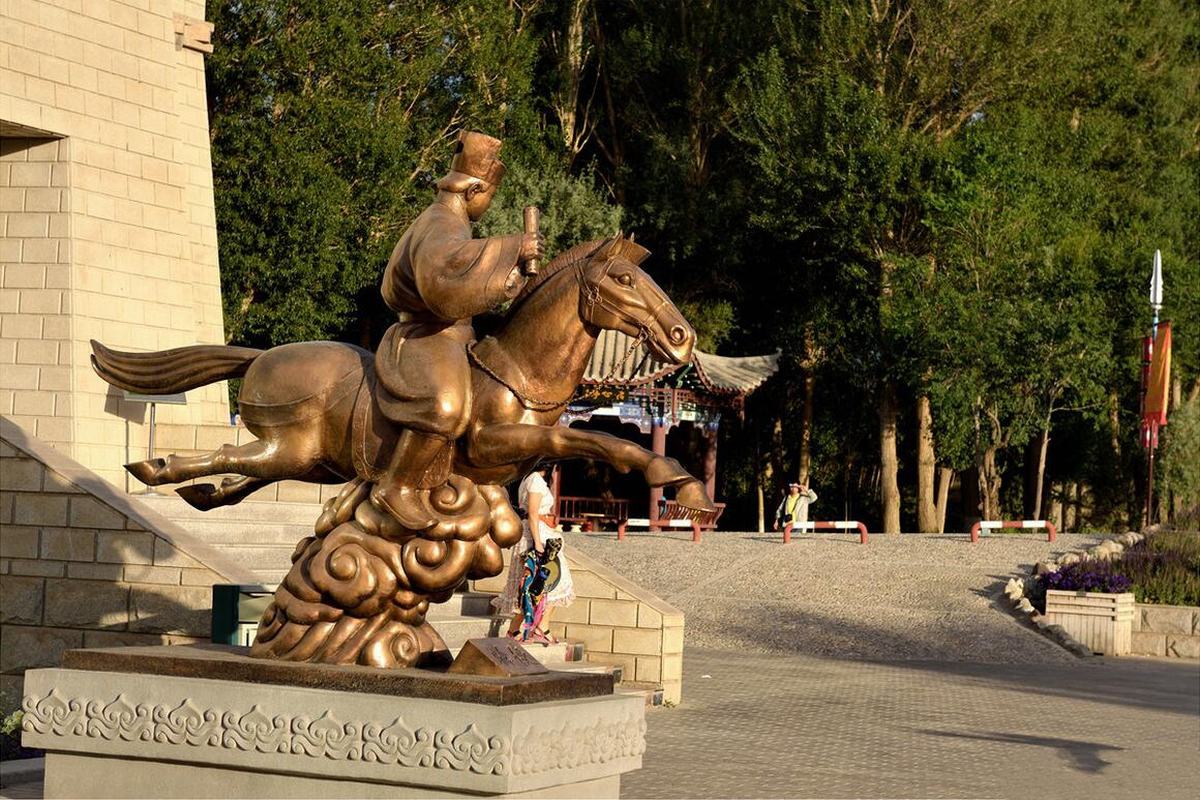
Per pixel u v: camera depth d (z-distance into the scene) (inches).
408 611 264.4
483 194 271.6
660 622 565.0
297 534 593.9
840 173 1461.6
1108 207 1679.4
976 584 930.1
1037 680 703.1
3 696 459.5
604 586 573.9
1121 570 916.0
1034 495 1729.8
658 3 1690.5
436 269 251.4
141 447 692.7
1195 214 1744.6
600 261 257.0
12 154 689.6
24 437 507.2
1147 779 434.9
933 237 1454.2
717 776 404.2
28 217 684.1
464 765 227.8
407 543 260.8
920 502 1567.4
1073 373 1366.9
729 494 1911.9
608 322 256.2
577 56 1690.5
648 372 1275.8
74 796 262.7
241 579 470.9
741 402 1422.2
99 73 701.3
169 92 743.1
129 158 714.8
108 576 484.7
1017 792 401.7
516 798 230.1
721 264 1688.0
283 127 1314.0
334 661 257.8
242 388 279.6
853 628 837.8
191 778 253.9
